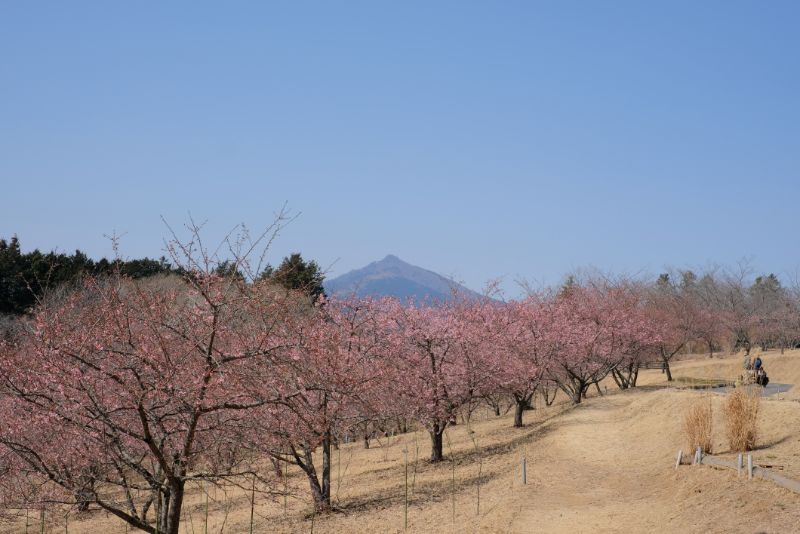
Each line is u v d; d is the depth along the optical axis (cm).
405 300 3091
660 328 5072
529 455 2636
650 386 4769
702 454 1886
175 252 1377
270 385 1347
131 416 1380
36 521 2077
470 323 3347
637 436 2647
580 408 3803
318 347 1648
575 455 2514
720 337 7344
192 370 1291
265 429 1386
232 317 1358
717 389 4028
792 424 1967
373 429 3228
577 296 5356
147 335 1359
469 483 2261
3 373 1250
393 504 2042
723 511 1405
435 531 1680
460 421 4628
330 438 2042
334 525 1844
